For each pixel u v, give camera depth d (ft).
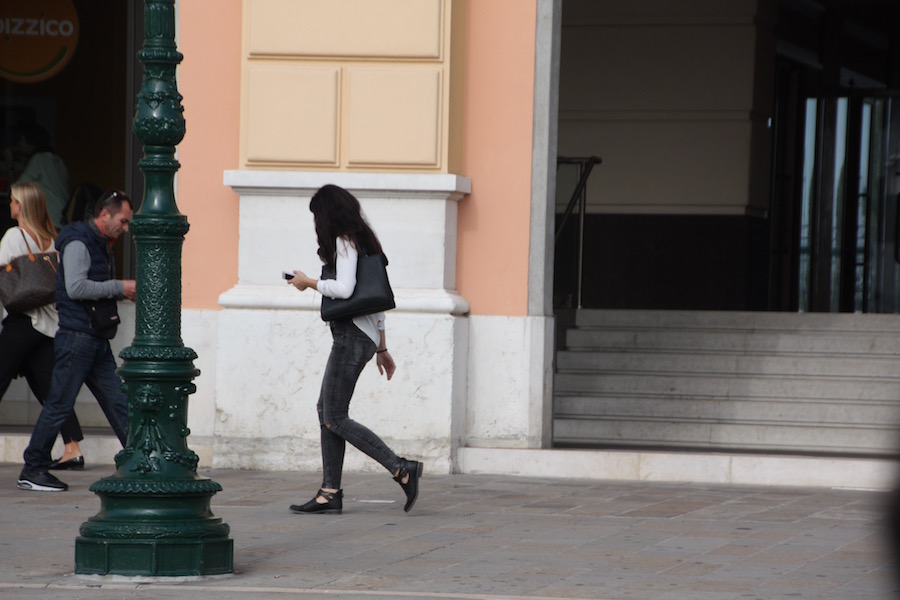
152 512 37.06
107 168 68.69
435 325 58.23
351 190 58.90
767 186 89.04
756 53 86.38
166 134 37.99
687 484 57.47
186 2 61.00
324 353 59.06
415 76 58.75
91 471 59.47
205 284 61.00
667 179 87.40
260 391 59.36
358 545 42.57
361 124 59.06
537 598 34.96
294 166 59.52
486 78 60.18
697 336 70.44
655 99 87.56
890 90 104.12
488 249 60.23
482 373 60.23
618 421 65.77
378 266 47.42
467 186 59.72
